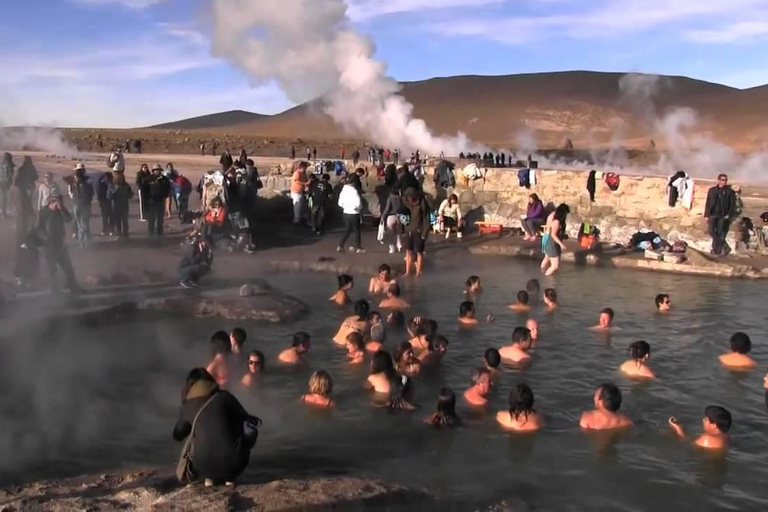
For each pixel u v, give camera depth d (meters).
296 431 8.00
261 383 9.51
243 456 6.23
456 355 10.88
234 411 6.36
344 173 27.12
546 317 13.21
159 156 64.00
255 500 5.92
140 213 22.80
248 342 11.29
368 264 17.47
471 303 12.80
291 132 120.62
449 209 21.95
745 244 19.00
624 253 19.08
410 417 8.45
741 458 7.51
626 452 7.61
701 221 19.38
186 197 21.89
